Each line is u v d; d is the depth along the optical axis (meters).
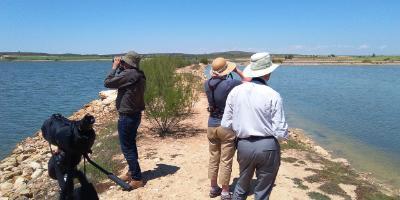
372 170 11.23
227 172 6.36
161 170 8.04
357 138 15.68
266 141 4.77
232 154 6.35
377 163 11.98
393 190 9.20
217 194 6.79
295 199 6.86
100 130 12.84
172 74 13.02
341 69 96.94
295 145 10.80
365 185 7.96
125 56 6.79
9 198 8.40
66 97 34.25
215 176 6.67
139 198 6.76
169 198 6.77
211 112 6.29
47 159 11.59
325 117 20.95
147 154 9.16
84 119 4.44
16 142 16.70
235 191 5.16
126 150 7.02
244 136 4.85
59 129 4.45
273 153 4.80
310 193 7.11
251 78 5.12
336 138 15.66
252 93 4.81
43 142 15.04
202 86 21.75
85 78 64.44
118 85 6.63
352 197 7.26
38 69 108.19
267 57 5.00
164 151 9.40
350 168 10.20
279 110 4.75
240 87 4.98
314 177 7.97
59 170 4.59
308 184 7.65
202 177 7.67
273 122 4.75
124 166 8.41
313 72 78.50
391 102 27.70
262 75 4.92
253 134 4.77
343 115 21.70
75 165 4.66
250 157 4.84
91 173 7.93
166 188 7.16
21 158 12.90
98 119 16.28
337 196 7.17
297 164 8.91
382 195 7.51
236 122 4.93
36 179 9.30
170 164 8.41
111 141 10.22
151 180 7.52
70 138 4.40
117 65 6.74
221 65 6.18
